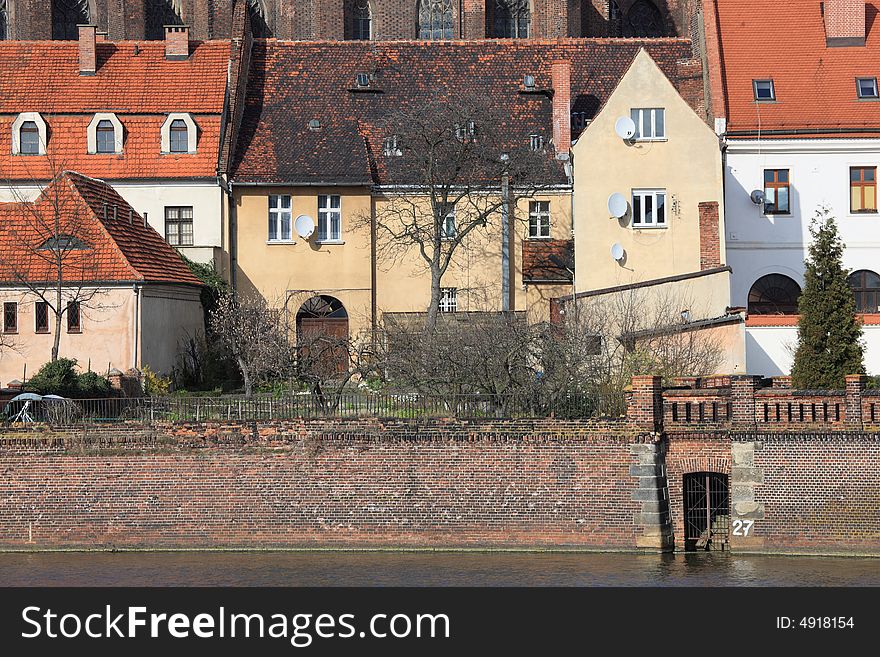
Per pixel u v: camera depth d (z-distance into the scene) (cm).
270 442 7069
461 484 7000
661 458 6950
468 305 11312
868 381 7956
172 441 7081
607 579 6400
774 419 6925
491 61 12569
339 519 7031
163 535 7062
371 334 10456
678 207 10888
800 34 11925
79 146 11762
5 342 9994
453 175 11050
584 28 15150
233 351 10256
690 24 14150
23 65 12194
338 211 11550
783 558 6831
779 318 9019
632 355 8069
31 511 7094
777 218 11350
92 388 8850
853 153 11381
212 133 11762
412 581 6384
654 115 10938
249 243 11550
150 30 14625
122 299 9950
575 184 10919
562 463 6956
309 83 12350
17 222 10288
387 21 14650
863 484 6844
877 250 11350
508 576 6475
